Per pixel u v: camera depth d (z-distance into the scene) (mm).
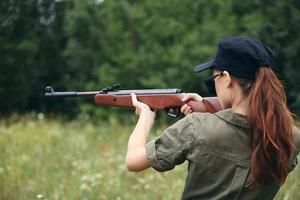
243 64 2693
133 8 23859
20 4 28359
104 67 23094
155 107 3219
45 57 28922
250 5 20828
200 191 2734
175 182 6656
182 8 23047
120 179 7223
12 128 10812
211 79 2896
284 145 2656
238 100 2723
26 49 27938
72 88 26688
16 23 28375
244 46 2703
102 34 25703
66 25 27062
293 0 17734
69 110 26656
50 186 6879
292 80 16750
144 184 6953
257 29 18047
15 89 27906
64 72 28891
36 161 8289
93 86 23625
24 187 6695
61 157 8617
